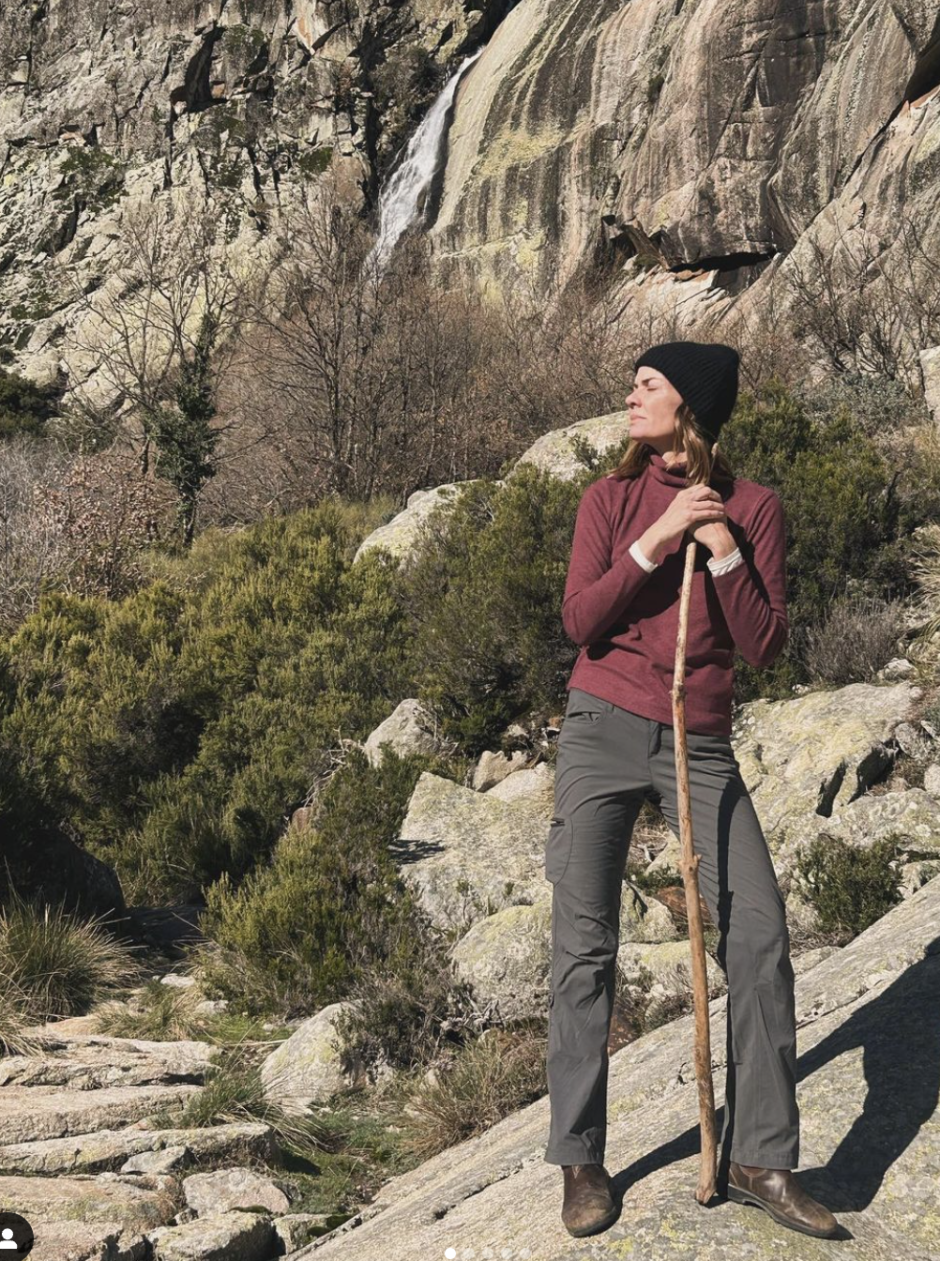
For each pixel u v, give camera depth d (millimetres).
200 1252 3691
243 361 26094
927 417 12773
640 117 33219
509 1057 5289
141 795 10250
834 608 8930
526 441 21688
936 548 9320
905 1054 2920
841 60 26125
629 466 2656
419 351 24375
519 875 7102
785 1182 2363
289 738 10055
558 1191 2762
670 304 29578
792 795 7066
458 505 12211
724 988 5371
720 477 2609
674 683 2418
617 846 2533
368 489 22906
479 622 9391
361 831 7480
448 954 6109
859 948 4031
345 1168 4699
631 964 5711
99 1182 4125
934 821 6527
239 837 9258
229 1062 5668
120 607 13203
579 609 2551
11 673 10914
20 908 7105
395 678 10656
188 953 7566
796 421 10219
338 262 24859
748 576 2465
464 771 9141
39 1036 5703
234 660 11344
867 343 17188
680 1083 3645
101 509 17516
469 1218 2941
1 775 7797
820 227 24625
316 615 11969
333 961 6301
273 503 23969
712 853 2467
